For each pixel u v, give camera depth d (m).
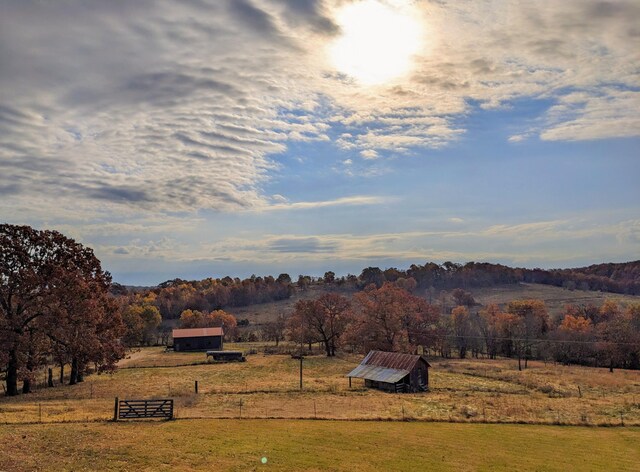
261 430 36.62
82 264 67.12
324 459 30.14
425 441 35.88
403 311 115.69
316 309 122.31
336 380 78.12
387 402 55.69
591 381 80.88
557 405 56.22
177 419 39.28
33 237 60.09
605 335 109.75
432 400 58.84
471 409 51.00
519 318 128.88
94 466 26.78
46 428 34.28
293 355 116.56
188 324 158.38
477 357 124.94
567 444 36.94
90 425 35.91
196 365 98.31
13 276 56.62
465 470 29.64
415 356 70.75
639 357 103.94
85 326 62.69
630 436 40.41
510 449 34.81
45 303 57.75
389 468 29.25
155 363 101.81
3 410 43.22
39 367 65.19
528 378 82.69
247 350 126.50
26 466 26.14
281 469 27.89
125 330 73.12
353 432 37.53
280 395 58.56
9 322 55.84
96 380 74.88
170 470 26.72
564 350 115.44
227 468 27.48
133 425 36.44
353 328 113.12
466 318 135.00
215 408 47.66
